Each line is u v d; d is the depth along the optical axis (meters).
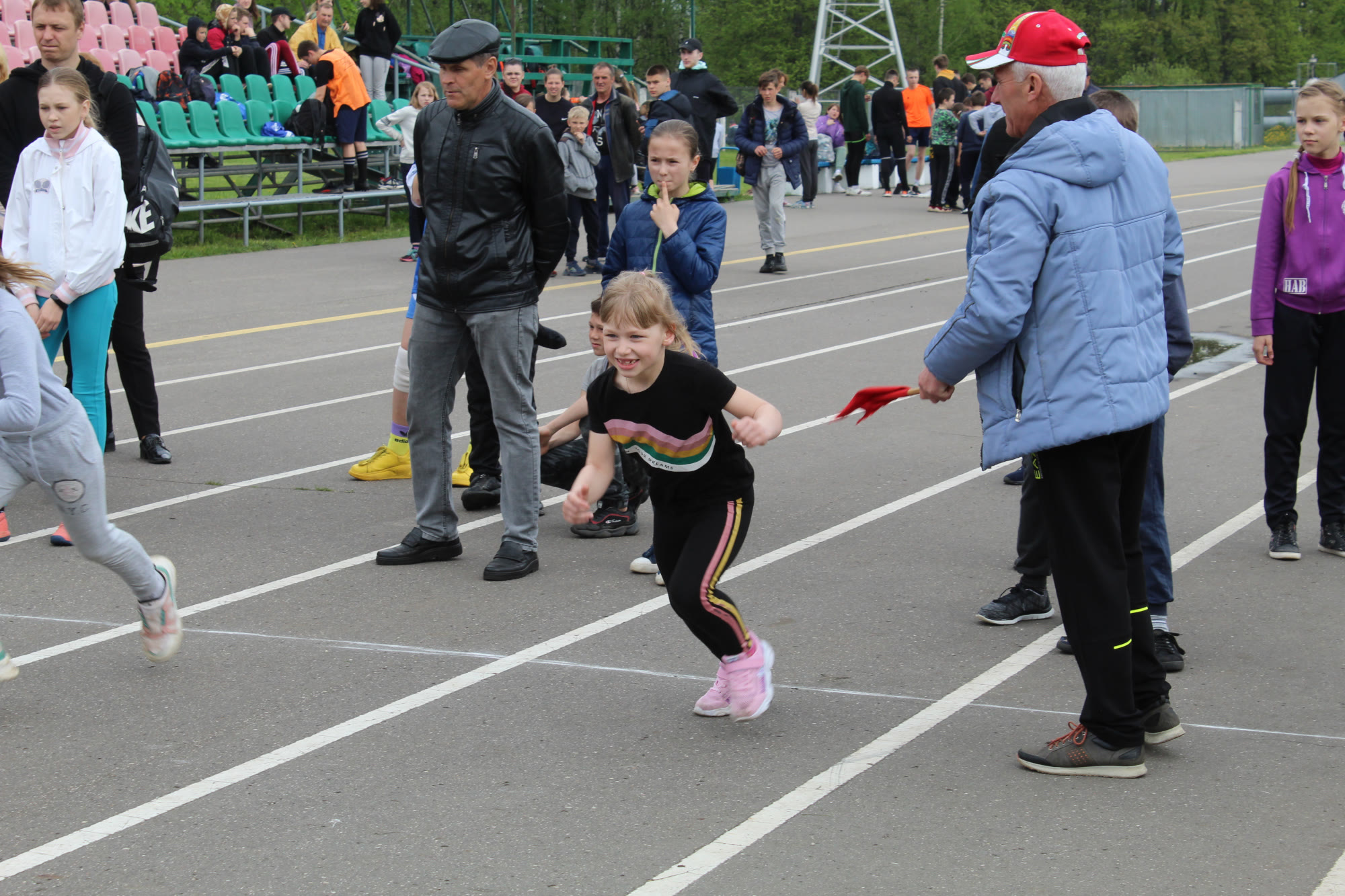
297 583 5.77
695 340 5.91
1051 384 3.72
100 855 3.51
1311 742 4.16
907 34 72.38
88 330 6.38
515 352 5.73
